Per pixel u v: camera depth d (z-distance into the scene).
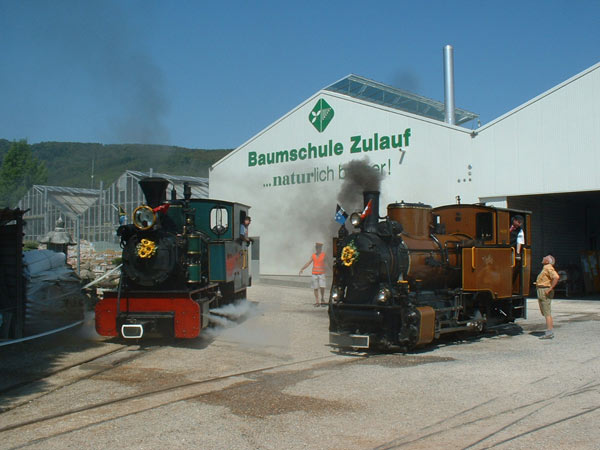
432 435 5.29
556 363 8.36
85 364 8.45
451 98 27.61
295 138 26.33
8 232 10.66
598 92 17.73
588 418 5.72
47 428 5.51
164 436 5.29
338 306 9.64
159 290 9.88
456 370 7.98
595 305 17.42
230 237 12.16
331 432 5.40
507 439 5.14
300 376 7.65
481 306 11.56
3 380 7.44
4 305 10.78
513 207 20.31
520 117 19.25
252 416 5.88
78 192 35.66
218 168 29.25
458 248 10.92
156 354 9.21
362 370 8.02
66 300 12.03
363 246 9.34
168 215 10.35
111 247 29.53
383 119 23.11
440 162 21.27
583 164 17.97
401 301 9.25
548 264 10.82
